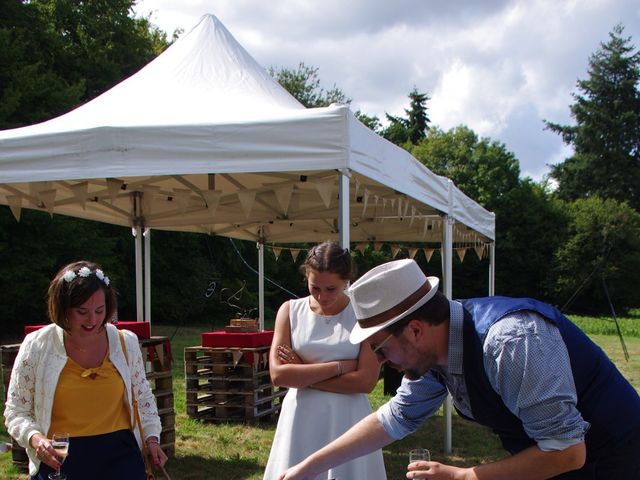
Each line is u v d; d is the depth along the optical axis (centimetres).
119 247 1950
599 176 4166
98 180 513
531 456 161
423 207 601
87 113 457
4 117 1470
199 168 390
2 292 1478
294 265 2366
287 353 290
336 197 636
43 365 265
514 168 3428
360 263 2277
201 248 2198
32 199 545
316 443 280
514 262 3133
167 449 543
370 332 175
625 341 1755
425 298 173
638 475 179
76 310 256
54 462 243
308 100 3466
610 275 2961
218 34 557
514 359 161
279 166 384
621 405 179
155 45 2514
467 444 618
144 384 294
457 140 3744
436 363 181
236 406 676
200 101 465
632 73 4328
